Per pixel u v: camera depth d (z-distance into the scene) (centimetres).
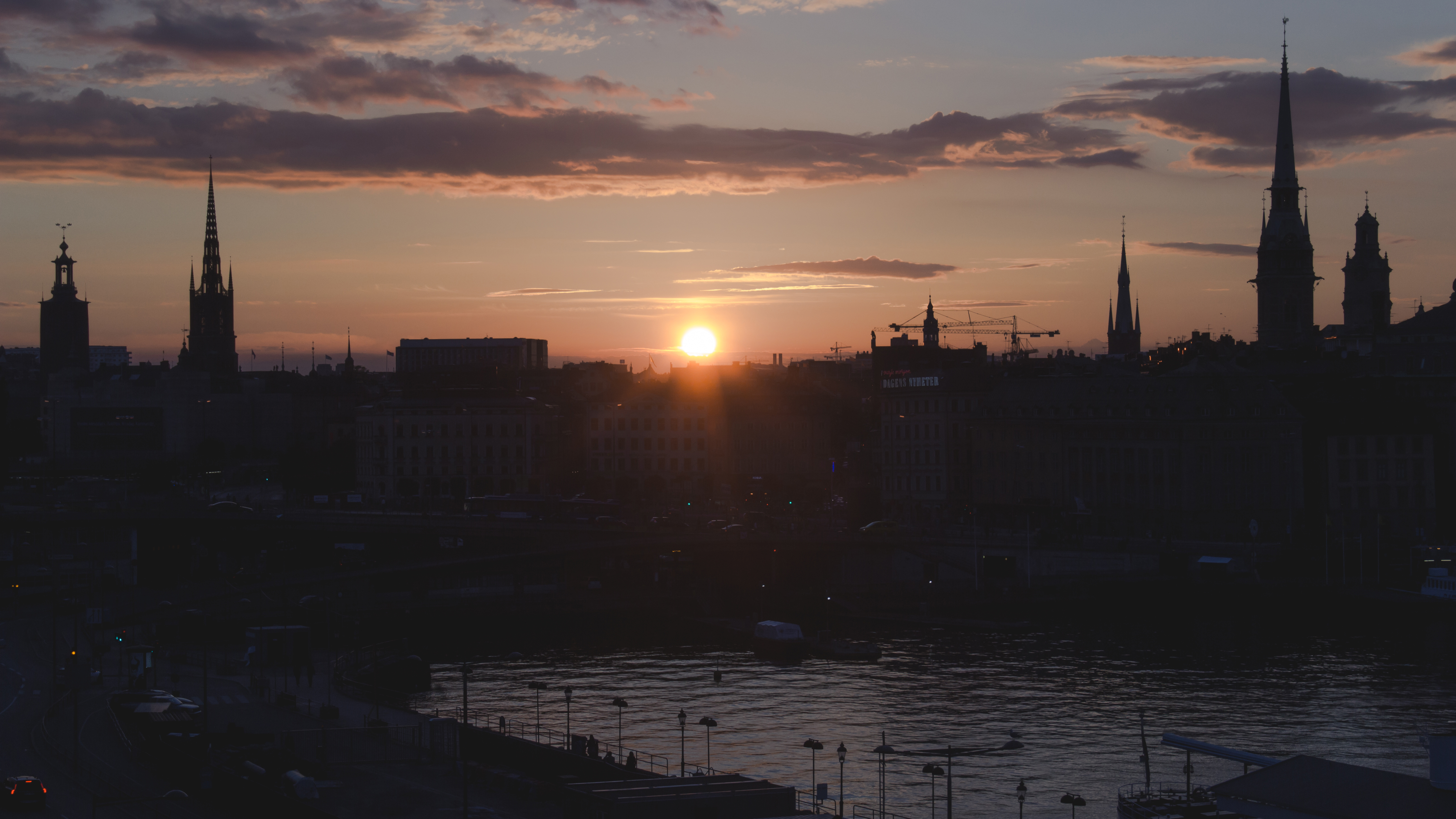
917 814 13262
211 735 13938
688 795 11162
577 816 11238
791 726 16725
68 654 19312
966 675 19262
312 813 11200
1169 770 14550
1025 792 12312
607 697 18400
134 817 11475
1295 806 9244
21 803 11544
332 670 18675
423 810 11750
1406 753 14938
